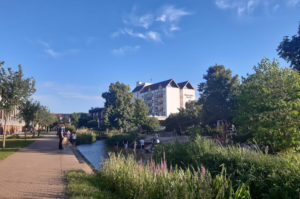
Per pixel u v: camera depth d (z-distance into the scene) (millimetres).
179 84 91875
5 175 8086
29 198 5422
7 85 17516
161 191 5262
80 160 13570
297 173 5148
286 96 11703
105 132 50656
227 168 7289
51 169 9500
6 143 23141
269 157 6598
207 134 23734
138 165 6945
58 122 81688
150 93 92500
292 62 26078
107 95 62250
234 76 29922
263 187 5496
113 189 6770
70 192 5879
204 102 33188
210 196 4633
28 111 27859
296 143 10477
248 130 13734
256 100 12812
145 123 50781
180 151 11531
